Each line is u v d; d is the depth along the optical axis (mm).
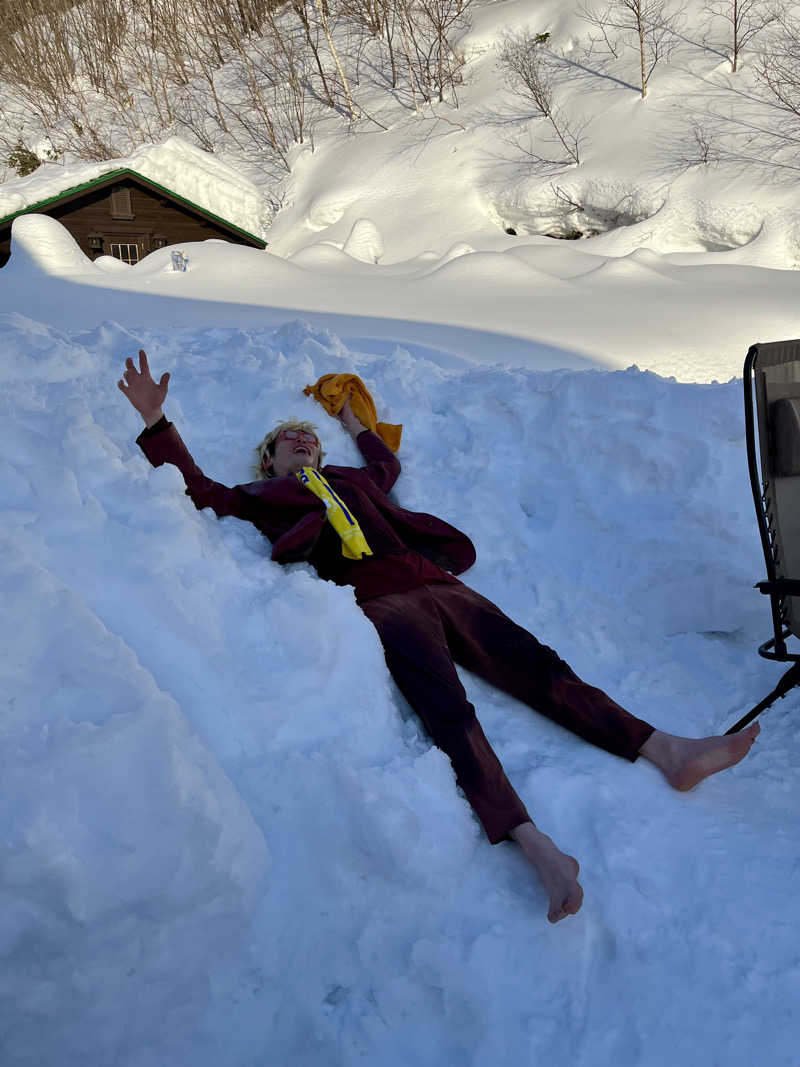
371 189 20750
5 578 2010
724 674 3127
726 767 2400
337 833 2104
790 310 9812
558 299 10312
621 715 2531
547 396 4023
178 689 2188
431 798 2201
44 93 28312
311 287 11062
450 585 2924
